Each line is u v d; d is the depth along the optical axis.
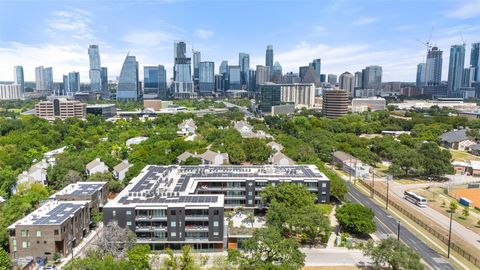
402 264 104.38
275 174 175.62
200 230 127.94
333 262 119.88
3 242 123.00
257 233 113.12
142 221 127.62
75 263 95.56
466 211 162.62
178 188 150.88
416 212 169.50
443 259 121.69
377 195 197.12
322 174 178.12
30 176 190.62
